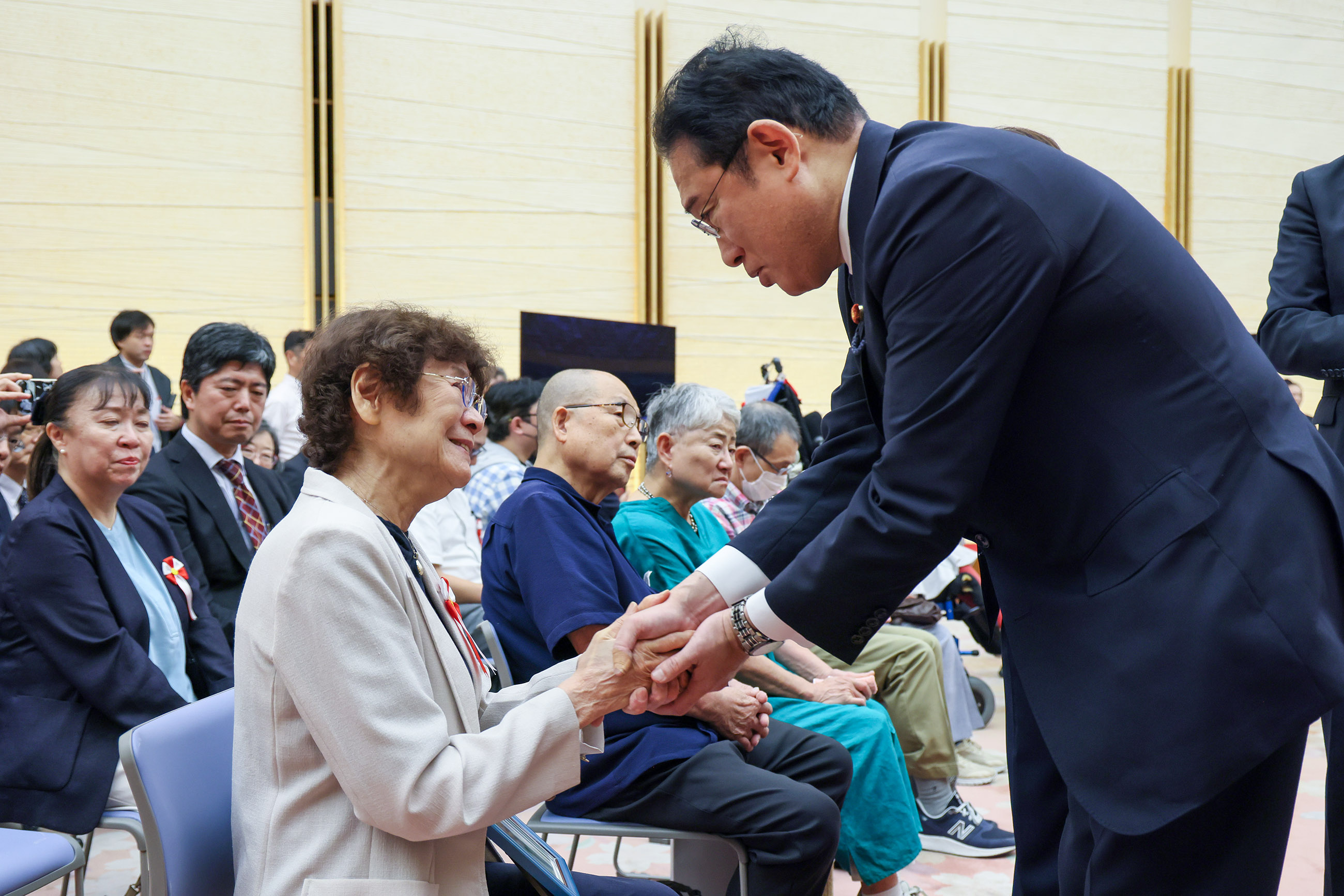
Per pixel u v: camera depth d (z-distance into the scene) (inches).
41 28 281.7
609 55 338.0
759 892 76.7
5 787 82.8
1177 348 46.2
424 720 46.8
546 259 331.6
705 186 54.4
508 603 85.4
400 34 316.8
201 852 53.9
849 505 51.3
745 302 353.4
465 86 323.6
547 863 55.0
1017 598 51.1
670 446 104.9
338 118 309.4
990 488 50.5
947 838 122.3
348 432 53.6
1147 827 44.8
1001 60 374.3
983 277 46.1
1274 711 43.7
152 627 96.7
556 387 90.6
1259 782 47.1
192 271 294.2
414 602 50.6
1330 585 45.4
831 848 76.4
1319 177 83.0
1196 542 45.0
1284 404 47.6
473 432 55.2
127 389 95.7
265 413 216.5
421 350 53.3
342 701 45.6
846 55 360.5
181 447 123.4
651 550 101.6
